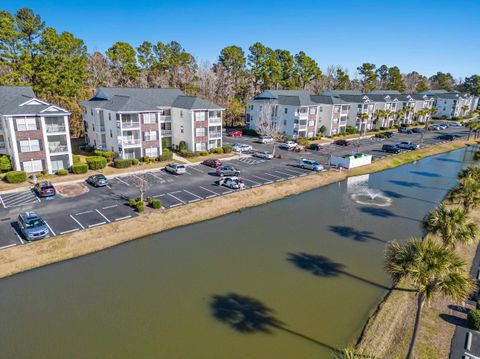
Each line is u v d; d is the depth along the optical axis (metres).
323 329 18.59
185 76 95.06
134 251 26.59
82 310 19.66
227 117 89.88
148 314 19.42
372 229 31.95
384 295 21.67
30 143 40.62
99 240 27.23
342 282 23.09
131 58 92.69
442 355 16.20
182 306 20.19
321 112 79.25
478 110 127.88
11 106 40.69
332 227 32.16
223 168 45.03
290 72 113.56
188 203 35.12
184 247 27.50
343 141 68.44
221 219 33.25
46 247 25.52
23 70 60.28
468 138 80.12
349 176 49.44
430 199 40.81
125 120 48.03
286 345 17.36
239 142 69.00
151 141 51.06
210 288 22.08
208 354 16.66
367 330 18.25
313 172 48.97
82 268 23.97
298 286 22.55
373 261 26.03
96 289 21.67
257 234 30.27
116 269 24.02
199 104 55.47
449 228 19.45
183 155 54.47
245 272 24.05
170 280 22.88
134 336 17.72
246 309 20.11
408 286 22.14
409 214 35.88
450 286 13.62
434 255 14.20
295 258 26.20
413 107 106.12
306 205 37.81
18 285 21.80
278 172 48.19
